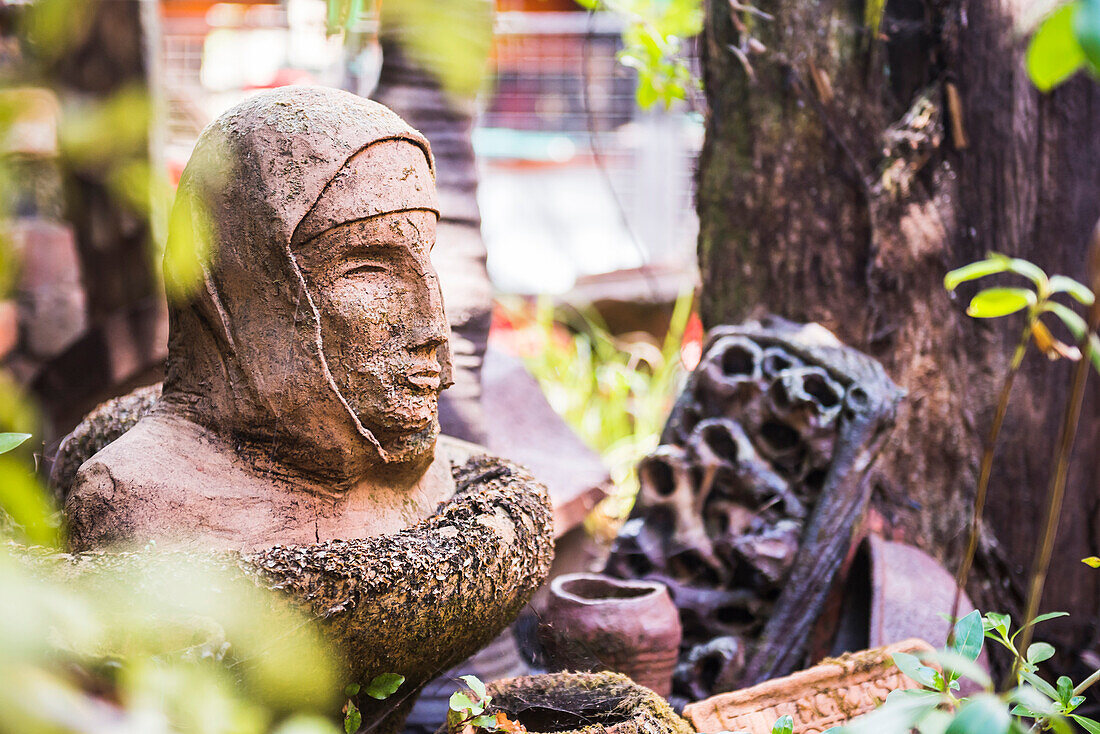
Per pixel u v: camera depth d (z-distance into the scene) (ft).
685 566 7.45
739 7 8.31
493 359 11.35
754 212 8.66
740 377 7.72
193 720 2.23
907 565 7.30
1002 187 8.34
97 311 10.46
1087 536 8.54
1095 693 7.86
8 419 2.80
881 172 8.38
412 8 2.84
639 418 15.42
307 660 4.21
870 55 8.34
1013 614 8.38
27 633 1.63
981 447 8.46
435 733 5.15
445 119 8.25
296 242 4.63
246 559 4.12
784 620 6.95
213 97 18.28
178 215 4.84
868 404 7.36
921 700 3.22
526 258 24.03
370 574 4.33
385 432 4.88
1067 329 8.39
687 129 22.57
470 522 4.91
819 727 5.34
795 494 7.43
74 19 2.85
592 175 23.32
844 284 8.48
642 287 18.92
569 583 6.79
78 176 9.68
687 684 6.98
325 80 12.79
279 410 4.66
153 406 5.11
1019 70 8.20
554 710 5.00
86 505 4.47
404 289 4.89
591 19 9.55
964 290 8.43
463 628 4.87
